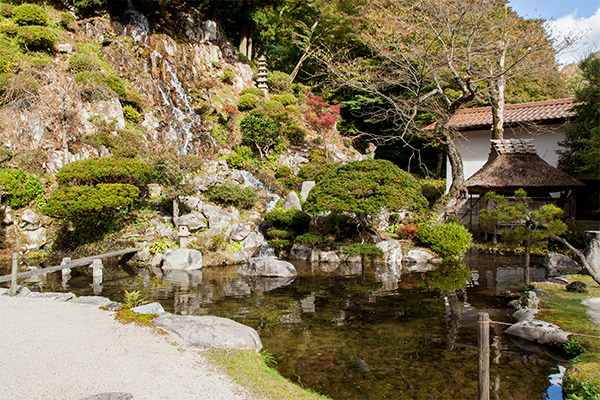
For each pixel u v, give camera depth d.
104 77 18.48
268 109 23.88
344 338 6.72
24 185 14.04
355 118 29.67
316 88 30.33
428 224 15.38
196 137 21.00
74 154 16.03
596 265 10.26
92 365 4.56
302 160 22.95
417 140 27.12
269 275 11.79
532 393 4.86
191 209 15.73
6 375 4.27
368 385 5.06
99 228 14.31
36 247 13.94
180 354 4.98
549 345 6.29
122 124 18.27
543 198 16.14
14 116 14.97
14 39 18.14
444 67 15.26
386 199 12.11
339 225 15.16
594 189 18.70
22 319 6.32
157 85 21.25
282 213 15.98
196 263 13.09
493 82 15.58
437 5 14.03
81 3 21.91
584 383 4.63
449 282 11.04
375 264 13.82
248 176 19.75
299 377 5.26
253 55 32.91
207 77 25.50
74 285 10.33
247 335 5.88
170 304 8.66
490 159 18.61
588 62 14.12
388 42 16.36
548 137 19.95
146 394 3.87
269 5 30.20
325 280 11.36
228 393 4.01
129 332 5.73
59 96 16.75
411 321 7.66
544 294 8.63
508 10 16.25
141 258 13.43
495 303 8.92
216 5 28.91
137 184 14.94
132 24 22.59
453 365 5.69
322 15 27.30
